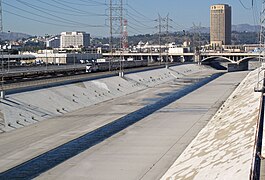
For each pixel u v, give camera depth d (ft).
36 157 130.21
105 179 107.76
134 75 382.63
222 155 109.70
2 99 192.54
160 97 285.84
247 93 228.43
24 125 178.91
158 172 112.37
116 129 172.45
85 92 263.90
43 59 514.68
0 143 147.84
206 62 642.22
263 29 251.80
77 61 531.91
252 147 104.58
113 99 276.41
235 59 588.91
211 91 320.09
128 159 125.90
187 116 202.69
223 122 161.07
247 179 83.87
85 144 146.41
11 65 399.03
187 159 119.85
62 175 112.16
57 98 229.04
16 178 110.83
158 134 161.17
